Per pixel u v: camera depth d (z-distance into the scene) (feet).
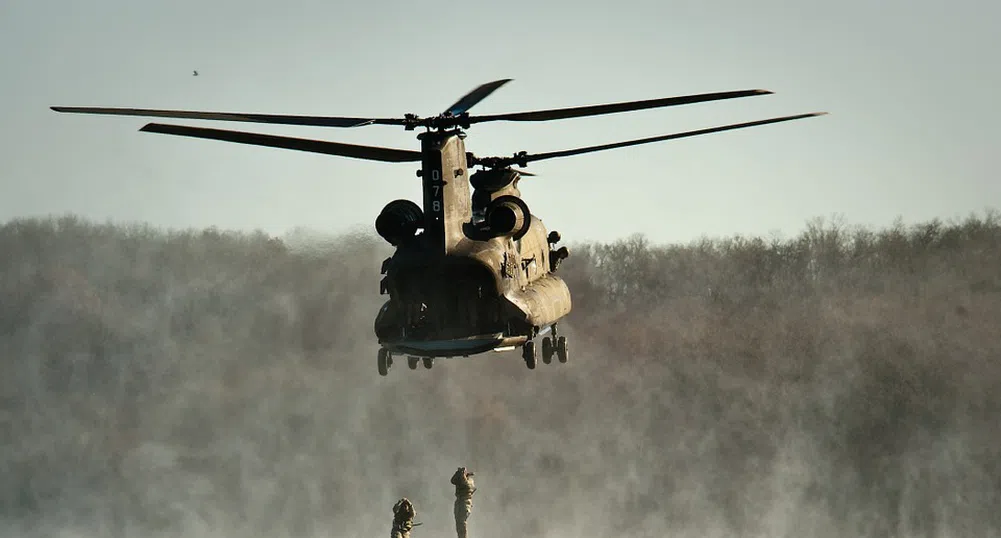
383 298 421.18
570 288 439.63
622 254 454.81
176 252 452.76
